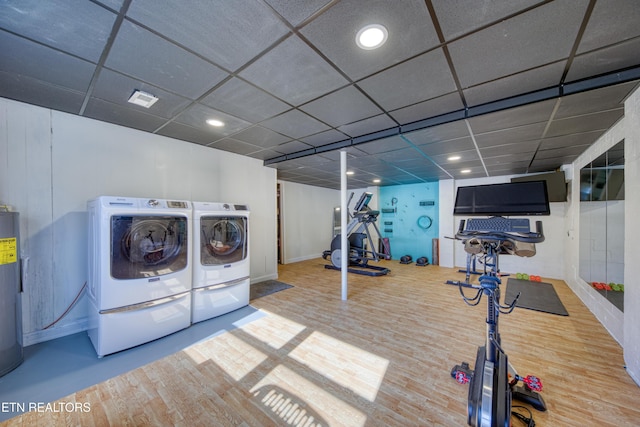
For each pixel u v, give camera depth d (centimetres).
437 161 454
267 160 488
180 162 363
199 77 198
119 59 176
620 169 258
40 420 161
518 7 129
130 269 246
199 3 128
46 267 262
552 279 517
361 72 190
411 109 254
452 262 643
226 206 338
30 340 252
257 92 221
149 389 190
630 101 208
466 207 212
